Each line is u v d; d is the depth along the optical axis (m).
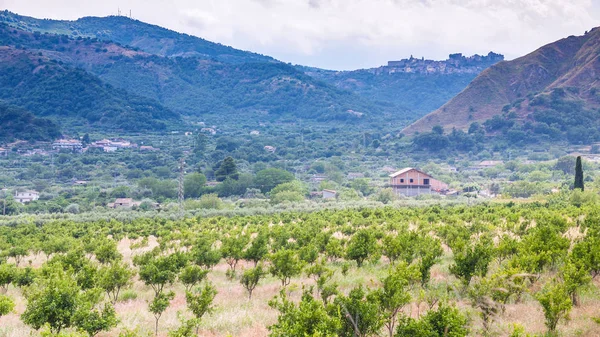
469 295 27.09
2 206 116.00
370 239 43.03
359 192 141.75
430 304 27.72
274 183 149.38
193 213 98.56
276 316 28.59
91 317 25.06
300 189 135.25
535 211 70.25
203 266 46.31
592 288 31.50
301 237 50.66
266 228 56.88
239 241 44.25
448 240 48.22
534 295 28.89
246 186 148.38
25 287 32.78
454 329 22.06
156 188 144.50
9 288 38.97
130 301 33.81
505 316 26.72
